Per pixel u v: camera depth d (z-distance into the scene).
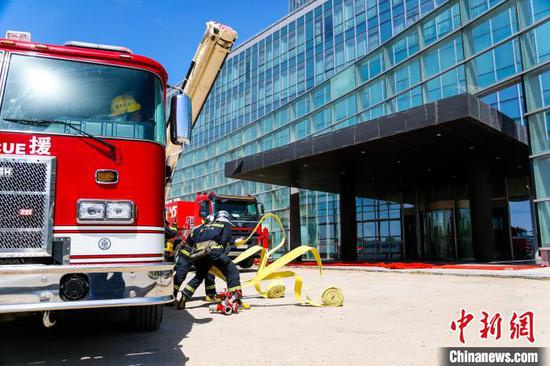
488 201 17.97
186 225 16.34
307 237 28.02
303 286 9.61
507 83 15.25
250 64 35.66
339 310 6.24
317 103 26.33
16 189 3.45
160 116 4.25
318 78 28.47
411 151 16.91
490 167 19.83
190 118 4.47
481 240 17.53
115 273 3.47
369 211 27.86
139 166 3.90
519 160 18.52
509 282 9.41
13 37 4.03
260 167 20.05
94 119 3.92
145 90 4.22
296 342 4.32
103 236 3.62
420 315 5.68
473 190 18.22
